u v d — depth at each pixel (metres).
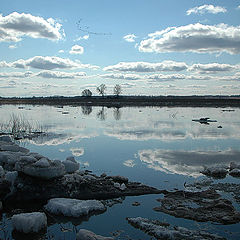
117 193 9.27
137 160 13.88
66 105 78.38
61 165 9.91
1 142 14.84
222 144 18.39
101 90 117.56
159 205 8.45
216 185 10.08
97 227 7.28
